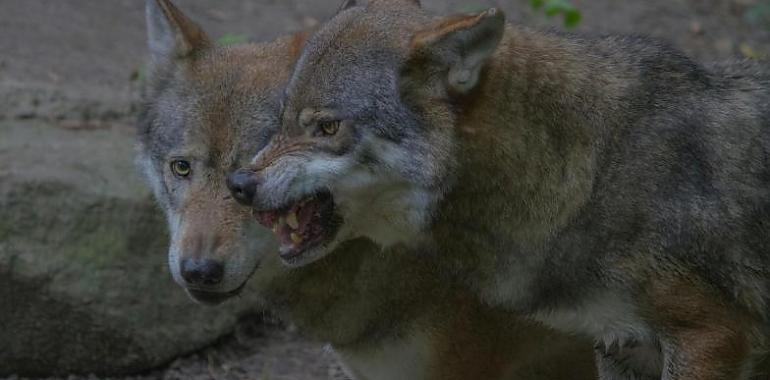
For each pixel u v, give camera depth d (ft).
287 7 62.13
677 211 29.73
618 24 63.57
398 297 33.96
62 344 41.57
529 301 31.42
